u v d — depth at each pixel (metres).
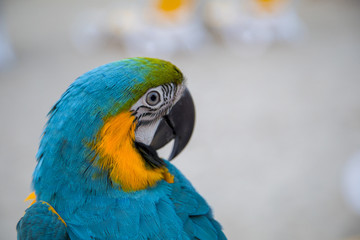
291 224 4.41
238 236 4.28
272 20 9.32
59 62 8.95
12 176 5.30
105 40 9.71
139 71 1.59
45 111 6.96
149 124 1.68
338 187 4.89
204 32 9.79
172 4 8.96
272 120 6.52
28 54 9.37
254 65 8.64
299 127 6.27
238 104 7.05
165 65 1.72
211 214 1.68
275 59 8.87
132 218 1.44
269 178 5.18
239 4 10.02
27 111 6.98
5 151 5.85
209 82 7.92
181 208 1.54
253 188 5.02
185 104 1.89
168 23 9.11
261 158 5.59
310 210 4.59
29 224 1.35
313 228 4.33
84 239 1.41
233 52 9.34
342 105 6.82
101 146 1.43
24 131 6.38
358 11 11.19
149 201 1.50
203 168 5.44
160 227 1.45
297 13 11.36
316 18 10.91
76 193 1.44
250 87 7.64
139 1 11.62
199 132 6.28
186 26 9.24
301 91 7.39
